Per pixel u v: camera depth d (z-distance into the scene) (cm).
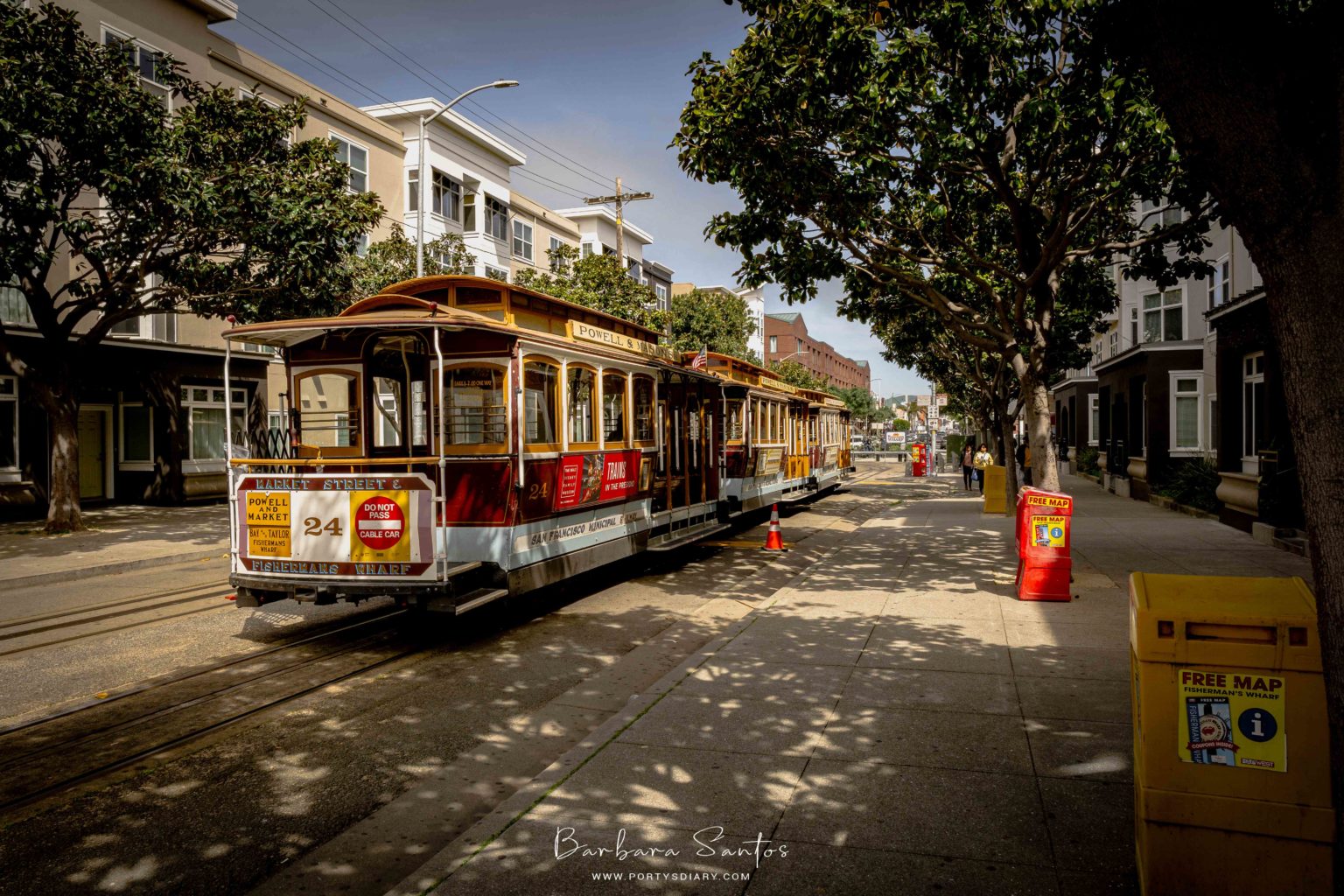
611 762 495
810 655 731
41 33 1372
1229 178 325
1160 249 1333
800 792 449
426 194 3203
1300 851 304
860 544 1516
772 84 1074
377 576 793
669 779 470
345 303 1809
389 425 932
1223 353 1641
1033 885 352
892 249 1334
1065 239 1141
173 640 870
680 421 1434
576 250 2952
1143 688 320
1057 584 953
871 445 8375
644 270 5353
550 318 1048
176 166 1426
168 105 2230
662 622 968
